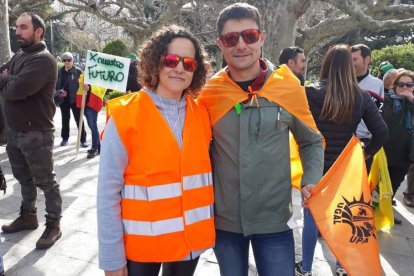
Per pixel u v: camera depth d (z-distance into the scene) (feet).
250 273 9.60
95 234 11.37
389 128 13.39
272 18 11.53
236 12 5.80
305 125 6.06
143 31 27.07
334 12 25.31
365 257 5.74
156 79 5.43
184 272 5.78
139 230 5.26
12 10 33.91
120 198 5.31
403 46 39.40
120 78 18.70
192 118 5.60
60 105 22.85
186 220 5.42
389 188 11.95
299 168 6.74
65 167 18.61
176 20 43.57
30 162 10.14
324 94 8.56
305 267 8.81
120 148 5.13
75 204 13.71
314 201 6.02
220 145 5.94
